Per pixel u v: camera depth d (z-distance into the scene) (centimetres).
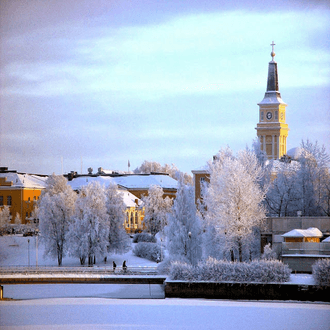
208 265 9219
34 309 8575
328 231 10088
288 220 10281
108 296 9862
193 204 10950
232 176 10531
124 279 10525
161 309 8400
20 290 10425
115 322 7788
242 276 9025
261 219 10369
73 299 9319
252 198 10325
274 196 12212
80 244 13950
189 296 9125
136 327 7538
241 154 11781
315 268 8725
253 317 7881
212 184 11862
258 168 11594
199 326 7562
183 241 10731
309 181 12269
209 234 10850
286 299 8719
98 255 14012
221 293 9000
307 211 12138
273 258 9431
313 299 8631
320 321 7675
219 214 10331
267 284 8819
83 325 7669
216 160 12500
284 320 7706
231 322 7688
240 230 10175
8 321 7881
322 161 12731
